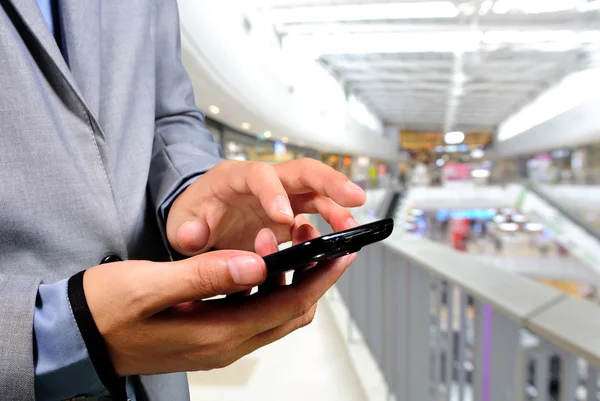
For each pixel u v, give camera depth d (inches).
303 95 365.1
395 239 53.7
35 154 13.2
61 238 13.5
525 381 26.2
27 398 9.9
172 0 23.4
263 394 68.5
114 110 16.5
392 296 58.9
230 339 10.6
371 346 75.6
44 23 14.0
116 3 18.3
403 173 988.6
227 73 178.7
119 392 11.2
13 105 13.0
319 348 85.9
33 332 10.0
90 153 14.8
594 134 430.0
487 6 289.1
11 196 12.8
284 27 286.2
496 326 28.8
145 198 17.3
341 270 11.4
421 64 454.3
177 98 21.3
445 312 41.6
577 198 498.3
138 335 10.2
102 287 9.9
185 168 17.3
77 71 15.6
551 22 322.3
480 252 660.7
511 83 588.7
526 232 698.8
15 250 13.2
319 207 14.8
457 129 1151.0
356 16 276.2
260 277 9.0
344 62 449.1
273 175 12.7
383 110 818.2
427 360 47.3
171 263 9.4
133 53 17.9
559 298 23.7
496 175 874.8
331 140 485.4
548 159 818.8
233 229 17.0
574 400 23.1
